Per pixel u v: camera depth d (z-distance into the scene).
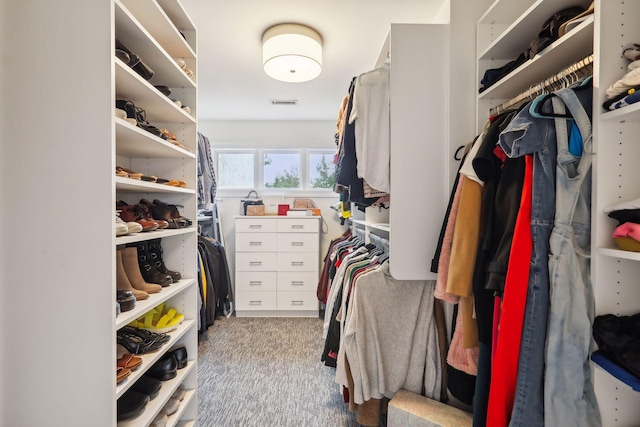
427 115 1.48
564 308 0.85
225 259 3.30
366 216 2.50
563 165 0.88
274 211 3.87
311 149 3.90
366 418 1.52
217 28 1.92
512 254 0.93
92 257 0.90
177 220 1.48
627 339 0.77
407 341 1.55
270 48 1.91
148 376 1.34
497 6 1.31
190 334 1.58
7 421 0.90
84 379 0.90
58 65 0.90
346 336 1.53
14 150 0.90
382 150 1.53
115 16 0.98
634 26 0.83
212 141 3.84
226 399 1.88
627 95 0.77
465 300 1.23
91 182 0.90
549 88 1.07
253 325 3.16
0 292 0.90
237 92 2.92
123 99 1.23
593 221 0.84
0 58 0.89
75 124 0.90
